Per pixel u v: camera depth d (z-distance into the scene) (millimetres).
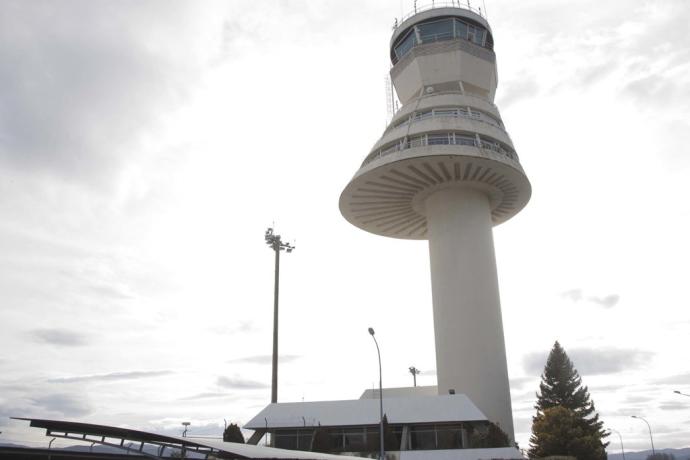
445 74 52844
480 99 52031
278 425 36938
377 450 35000
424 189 50062
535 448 50562
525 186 49656
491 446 34031
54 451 19750
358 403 37812
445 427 35844
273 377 55469
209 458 20859
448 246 48000
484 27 56312
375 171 47344
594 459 44906
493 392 43594
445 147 45281
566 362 66438
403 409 36594
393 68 56438
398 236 61062
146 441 19328
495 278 47906
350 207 53938
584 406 64125
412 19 55938
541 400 65688
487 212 50250
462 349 44750
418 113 50906
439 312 46938
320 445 34719
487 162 45594
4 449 18078
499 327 46094
